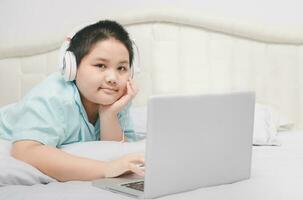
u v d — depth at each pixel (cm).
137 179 111
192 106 100
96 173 116
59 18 239
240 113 110
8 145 136
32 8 242
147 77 223
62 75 143
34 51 233
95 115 150
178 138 98
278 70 214
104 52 136
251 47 215
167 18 221
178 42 221
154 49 222
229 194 101
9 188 108
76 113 141
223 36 218
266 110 197
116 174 112
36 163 122
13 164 118
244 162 114
